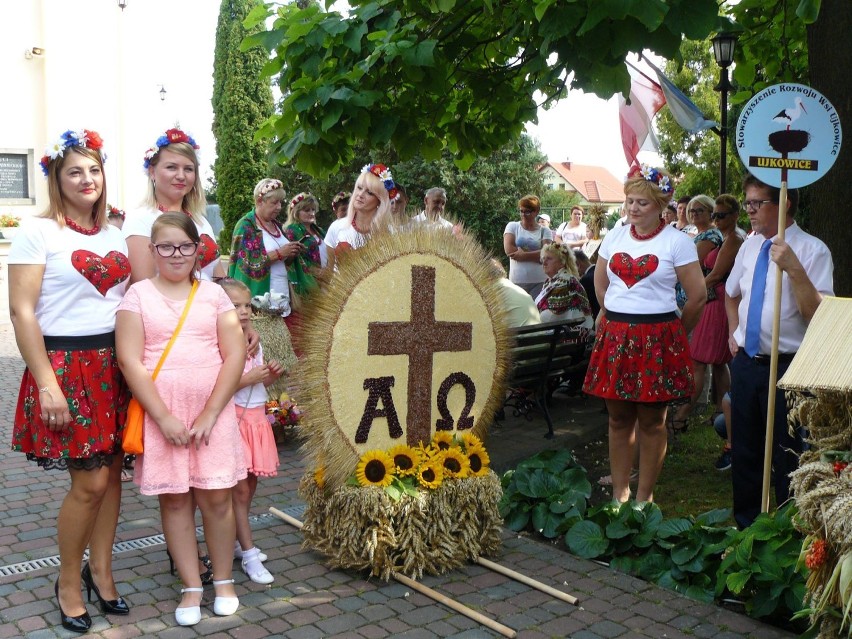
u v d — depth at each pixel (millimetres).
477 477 4133
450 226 4512
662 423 4586
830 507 2566
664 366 4426
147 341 3367
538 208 9055
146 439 3355
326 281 4012
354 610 3564
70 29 16953
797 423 3697
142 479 3367
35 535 4379
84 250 3234
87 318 3229
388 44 4277
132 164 18109
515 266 9086
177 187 3693
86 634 3287
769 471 3787
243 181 25328
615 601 3701
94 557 3477
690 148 28766
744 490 4289
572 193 36312
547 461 4934
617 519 4211
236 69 25109
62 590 3326
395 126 4785
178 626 3377
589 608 3627
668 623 3490
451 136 6078
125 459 3834
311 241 6676
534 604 3662
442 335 4219
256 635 3312
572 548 4246
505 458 5812
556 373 6758
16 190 16797
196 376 3398
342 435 3963
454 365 4277
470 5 4898
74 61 17094
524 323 6379
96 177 3303
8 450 6070
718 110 27641
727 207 6391
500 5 4816
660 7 3416
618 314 4504
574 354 6973
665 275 4402
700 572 3793
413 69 4629
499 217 23562
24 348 3098
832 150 3795
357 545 3859
